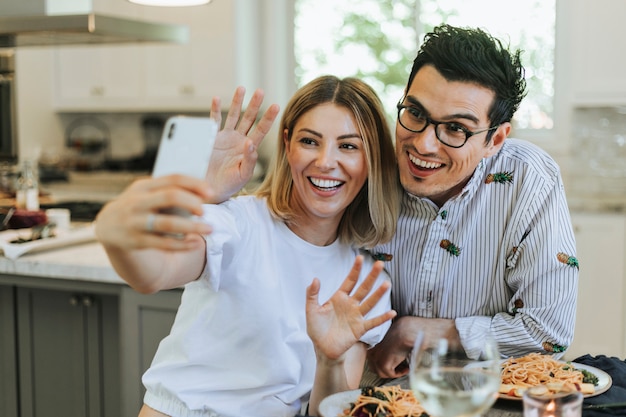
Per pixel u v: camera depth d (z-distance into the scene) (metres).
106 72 5.09
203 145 1.00
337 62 4.88
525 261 1.55
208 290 1.45
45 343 2.78
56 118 5.40
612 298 3.85
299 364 1.45
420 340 0.98
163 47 4.87
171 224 0.94
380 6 4.74
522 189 1.54
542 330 1.52
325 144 1.39
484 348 0.96
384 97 4.79
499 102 1.38
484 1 4.45
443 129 1.38
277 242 1.46
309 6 4.90
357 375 1.48
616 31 4.04
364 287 1.21
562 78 4.28
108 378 2.70
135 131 5.40
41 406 2.81
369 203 1.46
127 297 2.48
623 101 4.04
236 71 4.67
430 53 1.37
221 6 4.66
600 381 1.30
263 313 1.41
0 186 3.70
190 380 1.45
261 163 4.66
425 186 1.43
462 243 1.58
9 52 4.43
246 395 1.44
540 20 4.31
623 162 4.38
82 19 2.99
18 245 2.58
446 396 0.95
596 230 3.85
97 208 3.55
